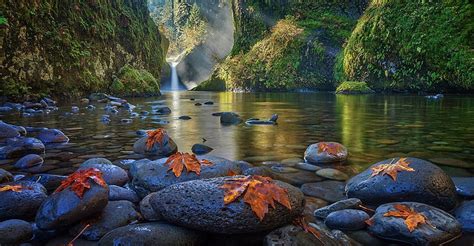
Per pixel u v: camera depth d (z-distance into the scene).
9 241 2.35
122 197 3.05
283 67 28.50
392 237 2.42
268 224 2.32
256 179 2.54
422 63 18.27
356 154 4.70
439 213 2.53
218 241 2.39
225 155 4.74
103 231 2.50
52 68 13.88
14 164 4.31
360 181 3.12
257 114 10.02
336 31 27.45
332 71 26.48
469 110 9.90
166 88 47.41
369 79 21.38
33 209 2.78
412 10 19.19
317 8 29.48
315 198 3.12
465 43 16.66
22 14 12.62
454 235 2.41
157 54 28.05
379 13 20.86
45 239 2.47
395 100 14.30
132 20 23.61
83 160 4.52
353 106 12.03
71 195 2.55
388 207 2.63
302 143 5.52
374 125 7.33
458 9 17.22
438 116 8.62
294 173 3.86
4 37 11.80
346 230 2.55
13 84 11.96
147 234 2.22
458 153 4.65
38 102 12.52
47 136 5.73
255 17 34.47
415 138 5.77
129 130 6.98
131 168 3.80
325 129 6.91
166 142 4.91
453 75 16.84
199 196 2.37
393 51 19.77
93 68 17.03
